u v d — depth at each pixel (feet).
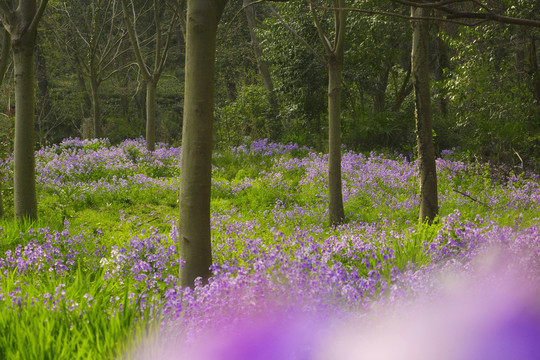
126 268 22.33
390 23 66.33
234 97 111.04
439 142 69.87
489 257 19.53
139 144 71.00
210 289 14.35
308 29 70.13
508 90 57.41
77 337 12.77
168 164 64.34
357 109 78.02
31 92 32.09
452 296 15.03
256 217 42.50
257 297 13.41
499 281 16.15
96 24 78.54
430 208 32.48
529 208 39.29
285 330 12.59
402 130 72.08
